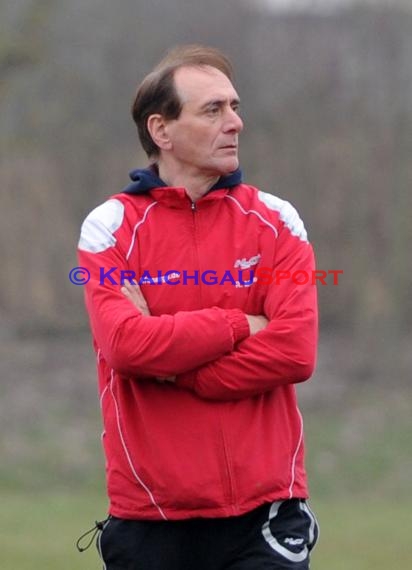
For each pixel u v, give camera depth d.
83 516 38.66
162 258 11.95
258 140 70.62
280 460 11.83
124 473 11.85
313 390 59.94
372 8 70.88
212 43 71.19
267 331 11.69
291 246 12.14
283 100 71.06
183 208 12.03
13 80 58.44
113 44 70.00
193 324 11.48
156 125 12.18
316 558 29.78
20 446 52.41
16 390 58.50
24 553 29.28
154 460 11.65
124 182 69.00
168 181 12.30
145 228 12.02
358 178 69.50
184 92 11.89
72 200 68.25
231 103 12.01
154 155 12.44
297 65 71.31
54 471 50.19
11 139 64.25
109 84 69.75
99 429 54.75
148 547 11.89
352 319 68.56
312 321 11.88
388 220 68.94
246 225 12.12
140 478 11.73
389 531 35.28
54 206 67.69
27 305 66.88
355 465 51.56
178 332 11.44
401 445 53.94
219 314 11.59
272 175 70.31
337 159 69.75
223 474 11.58
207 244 11.98
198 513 11.58
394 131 69.75
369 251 69.00
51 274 67.19
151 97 12.14
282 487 11.80
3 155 64.31
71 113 68.38
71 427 54.81
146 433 11.73
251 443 11.66
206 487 11.53
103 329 11.67
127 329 11.52
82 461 51.09
